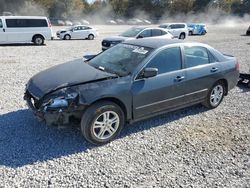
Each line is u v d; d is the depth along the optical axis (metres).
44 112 3.97
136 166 3.77
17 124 4.84
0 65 10.27
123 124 4.49
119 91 4.25
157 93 4.73
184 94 5.19
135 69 4.51
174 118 5.42
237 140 4.64
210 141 4.56
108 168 3.70
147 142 4.44
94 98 4.02
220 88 5.96
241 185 3.46
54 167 3.67
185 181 3.49
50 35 19.38
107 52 5.41
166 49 4.92
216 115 5.69
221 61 5.84
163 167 3.78
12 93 6.59
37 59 12.03
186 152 4.18
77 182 3.39
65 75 4.52
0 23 17.83
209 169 3.78
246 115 5.75
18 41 18.48
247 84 7.82
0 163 3.69
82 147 4.19
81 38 24.34
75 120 4.12
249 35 28.95
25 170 3.57
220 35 29.52
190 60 5.27
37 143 4.24
